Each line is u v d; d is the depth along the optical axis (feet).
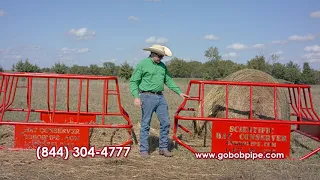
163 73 23.65
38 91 75.66
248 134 23.93
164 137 23.95
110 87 97.19
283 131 24.06
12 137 27.43
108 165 21.47
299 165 22.45
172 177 19.67
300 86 24.76
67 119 29.43
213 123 23.80
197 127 30.48
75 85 103.35
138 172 20.30
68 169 20.48
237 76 30.12
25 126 24.07
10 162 21.38
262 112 28.68
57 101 56.49
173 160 23.06
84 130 24.07
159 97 23.68
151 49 23.12
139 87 23.79
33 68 148.56
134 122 35.65
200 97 25.96
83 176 19.36
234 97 28.86
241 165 22.30
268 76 29.68
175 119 24.54
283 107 29.37
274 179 19.52
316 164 22.86
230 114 28.68
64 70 155.02
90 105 53.06
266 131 23.99
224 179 19.43
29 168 20.40
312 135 26.71
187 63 175.52
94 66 203.51
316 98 78.64
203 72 138.51
